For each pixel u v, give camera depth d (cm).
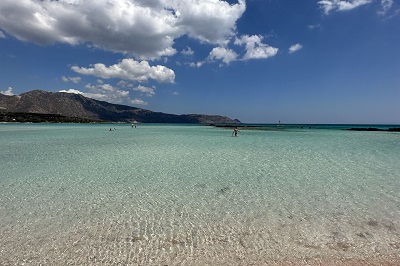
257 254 608
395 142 3281
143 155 2041
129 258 592
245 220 796
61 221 786
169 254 609
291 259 586
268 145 2834
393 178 1292
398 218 798
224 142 3206
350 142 3281
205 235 702
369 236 686
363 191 1075
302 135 4831
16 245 645
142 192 1070
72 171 1446
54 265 564
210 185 1173
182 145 2816
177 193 1057
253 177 1319
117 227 748
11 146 2622
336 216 818
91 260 582
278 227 746
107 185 1169
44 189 1105
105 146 2688
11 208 887
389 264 564
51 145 2744
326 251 617
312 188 1122
